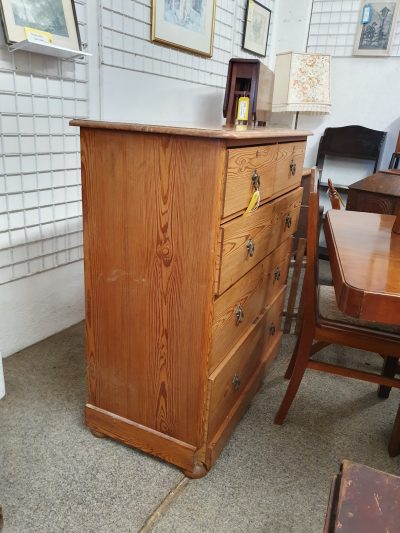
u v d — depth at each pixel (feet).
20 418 4.89
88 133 3.64
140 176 3.53
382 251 3.76
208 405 3.95
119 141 3.52
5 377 5.62
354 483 1.63
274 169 4.54
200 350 3.76
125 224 3.74
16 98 5.23
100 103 6.45
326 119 11.60
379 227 4.74
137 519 3.72
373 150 10.69
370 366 6.52
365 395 5.79
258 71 6.46
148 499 3.93
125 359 4.17
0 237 5.48
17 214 5.62
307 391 5.81
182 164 3.33
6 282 5.76
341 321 4.67
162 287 3.74
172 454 4.20
